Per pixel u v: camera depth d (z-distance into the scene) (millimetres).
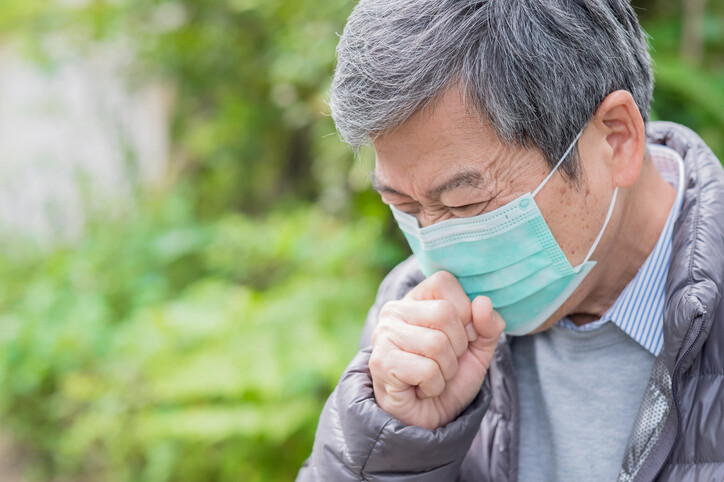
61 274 4094
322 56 3387
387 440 1141
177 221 4438
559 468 1307
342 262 3293
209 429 2902
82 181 4707
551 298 1231
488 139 1088
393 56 1056
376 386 1178
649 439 1156
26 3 4895
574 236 1169
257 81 4559
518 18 1056
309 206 4289
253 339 3029
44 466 3766
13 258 4531
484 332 1179
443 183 1109
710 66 3123
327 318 3070
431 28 1054
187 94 4992
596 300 1299
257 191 4867
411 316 1161
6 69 6316
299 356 2887
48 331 3629
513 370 1332
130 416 3406
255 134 4648
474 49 1050
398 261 3256
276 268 3904
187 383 2965
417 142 1090
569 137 1105
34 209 4992
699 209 1190
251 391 2965
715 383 1109
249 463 3033
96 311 3678
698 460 1097
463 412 1194
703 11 3000
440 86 1050
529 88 1059
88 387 3525
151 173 5285
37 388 3789
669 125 1404
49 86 5250
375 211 3322
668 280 1166
